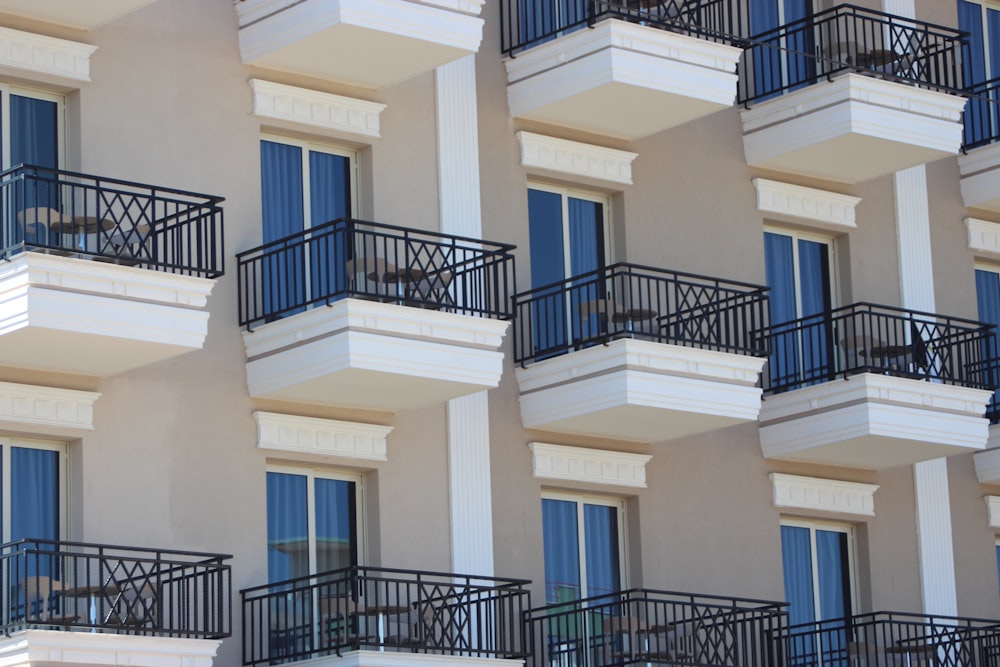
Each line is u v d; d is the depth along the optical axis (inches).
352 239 1194.0
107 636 1081.4
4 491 1145.4
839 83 1406.3
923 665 1433.3
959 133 1443.2
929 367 1398.9
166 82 1219.2
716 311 1314.0
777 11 1493.6
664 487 1370.6
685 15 1409.9
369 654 1152.8
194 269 1136.2
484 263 1248.8
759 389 1315.2
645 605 1284.4
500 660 1210.6
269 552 1226.6
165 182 1209.4
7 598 1082.7
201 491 1189.1
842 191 1488.7
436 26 1238.3
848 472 1456.7
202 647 1115.3
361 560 1255.5
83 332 1090.1
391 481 1259.8
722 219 1428.4
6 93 1176.8
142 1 1166.3
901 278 1502.2
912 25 1545.3
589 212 1391.5
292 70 1266.0
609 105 1338.6
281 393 1211.9
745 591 1387.8
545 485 1321.4
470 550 1278.3
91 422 1160.8
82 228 1125.7
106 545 1115.3
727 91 1346.0
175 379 1192.2
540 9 1378.0
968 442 1406.3
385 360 1181.1
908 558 1470.2
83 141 1183.6
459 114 1326.3
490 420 1302.9
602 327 1325.0
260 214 1240.2
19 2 1156.5
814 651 1405.0
